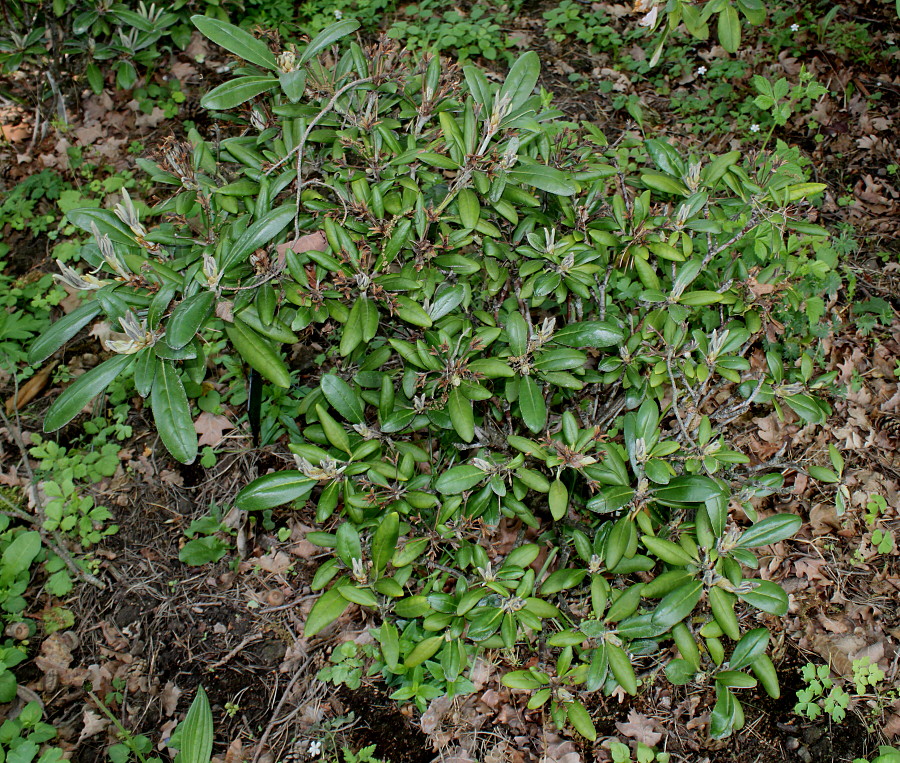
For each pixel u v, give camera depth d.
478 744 1.11
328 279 1.01
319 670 1.18
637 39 2.07
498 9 2.17
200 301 0.84
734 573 0.89
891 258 1.57
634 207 1.00
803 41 1.97
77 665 1.19
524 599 0.93
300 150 0.92
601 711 1.14
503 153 0.95
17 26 1.84
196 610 1.24
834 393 1.37
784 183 1.04
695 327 1.12
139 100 1.90
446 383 0.94
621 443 1.16
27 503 1.32
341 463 0.96
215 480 1.36
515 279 1.09
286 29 2.07
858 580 1.24
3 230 1.67
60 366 1.47
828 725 1.11
